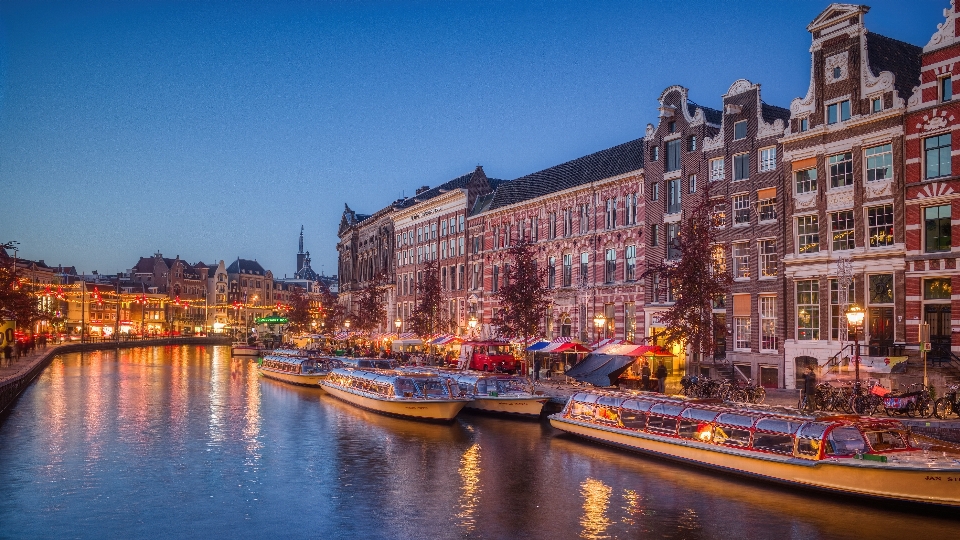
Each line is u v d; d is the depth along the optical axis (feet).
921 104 116.88
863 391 97.35
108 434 110.52
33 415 129.29
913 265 116.37
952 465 67.72
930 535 61.77
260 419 127.13
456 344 227.81
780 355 136.36
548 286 205.57
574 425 105.70
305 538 62.90
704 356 150.41
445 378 132.67
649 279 168.14
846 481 71.10
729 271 146.72
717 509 69.87
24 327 256.52
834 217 129.39
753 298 142.41
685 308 124.16
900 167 119.14
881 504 69.46
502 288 169.58
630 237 176.24
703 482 80.12
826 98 131.23
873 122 122.93
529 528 65.10
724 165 150.20
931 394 97.60
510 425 119.75
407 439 106.93
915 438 77.05
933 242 115.65
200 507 72.02
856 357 98.58
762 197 142.31
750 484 78.69
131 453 96.58
